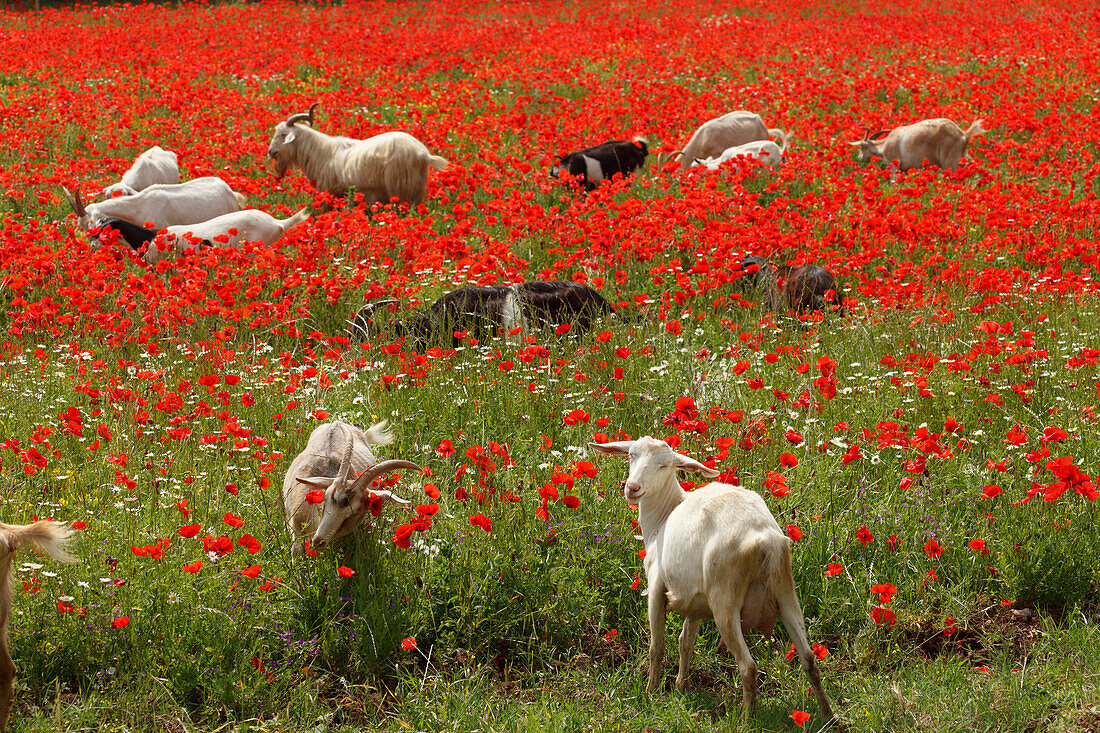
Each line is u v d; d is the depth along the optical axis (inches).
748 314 484.7
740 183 708.7
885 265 567.8
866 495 318.3
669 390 395.9
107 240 546.6
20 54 1300.4
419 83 1222.9
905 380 382.6
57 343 460.4
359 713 252.8
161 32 1499.8
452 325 458.9
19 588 264.5
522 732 234.1
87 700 241.6
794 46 1382.9
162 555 267.0
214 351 419.8
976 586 290.8
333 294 480.1
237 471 340.2
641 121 928.9
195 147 872.3
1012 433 295.0
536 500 311.4
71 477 328.2
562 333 445.4
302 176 789.9
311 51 1331.2
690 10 1804.9
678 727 234.4
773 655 263.9
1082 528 299.1
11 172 786.8
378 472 276.2
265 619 269.4
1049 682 245.8
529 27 1585.9
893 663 262.5
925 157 866.8
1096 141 825.5
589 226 565.6
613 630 273.7
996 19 1584.6
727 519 226.5
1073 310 463.2
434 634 277.0
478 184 754.8
